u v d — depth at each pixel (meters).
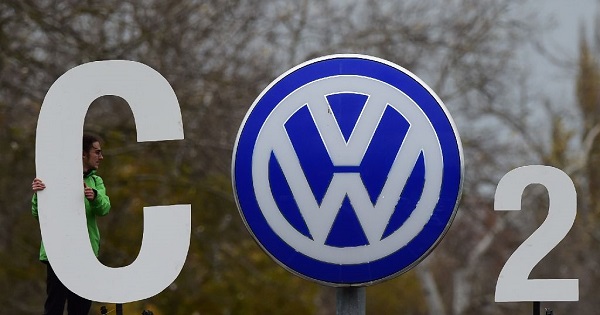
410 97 16.75
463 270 61.78
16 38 36.28
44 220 16.14
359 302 17.11
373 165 16.67
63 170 16.19
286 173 16.69
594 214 59.69
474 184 50.59
